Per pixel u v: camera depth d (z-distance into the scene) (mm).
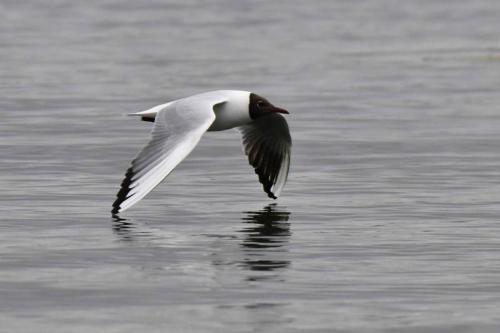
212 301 9773
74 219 13305
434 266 11078
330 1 51875
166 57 33438
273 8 48781
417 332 8984
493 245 12039
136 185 11086
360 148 18844
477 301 9828
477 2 50469
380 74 29547
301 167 17172
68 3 50188
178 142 11305
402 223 13188
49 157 17828
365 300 9844
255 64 31703
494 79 28266
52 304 9648
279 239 12297
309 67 31047
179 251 11656
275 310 9516
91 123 21516
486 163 17438
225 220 13336
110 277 10547
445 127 21109
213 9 48375
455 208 14094
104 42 37469
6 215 13508
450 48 35281
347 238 12367
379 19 44875
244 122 12836
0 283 10305
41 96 25312
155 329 8977
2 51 34438
